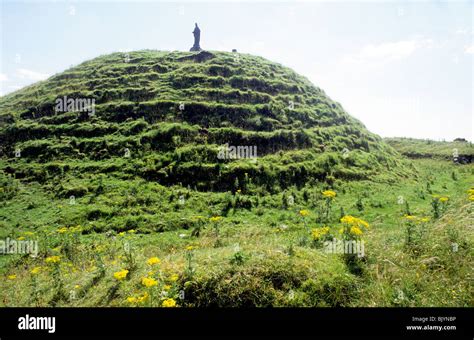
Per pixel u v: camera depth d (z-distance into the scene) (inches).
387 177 1103.6
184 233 652.1
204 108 1213.1
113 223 688.4
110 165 937.5
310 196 862.5
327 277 294.8
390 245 376.5
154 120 1153.4
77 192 821.2
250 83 1453.0
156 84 1396.4
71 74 1576.0
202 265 313.7
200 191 844.0
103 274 375.2
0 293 394.9
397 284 293.9
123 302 291.4
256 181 890.7
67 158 1000.2
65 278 399.2
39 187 875.4
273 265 303.1
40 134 1136.2
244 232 633.6
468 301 263.6
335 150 1183.6
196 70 1503.4
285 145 1107.3
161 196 802.8
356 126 1539.1
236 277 291.3
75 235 602.2
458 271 296.7
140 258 419.8
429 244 349.4
